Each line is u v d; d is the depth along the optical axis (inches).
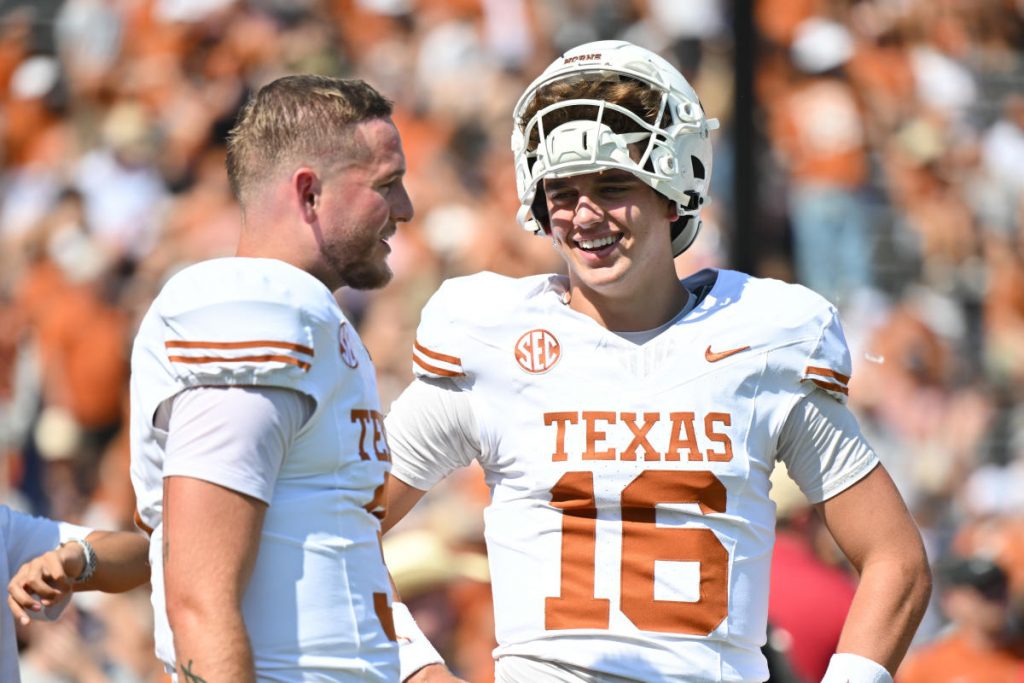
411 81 1052.5
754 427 322.7
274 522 279.1
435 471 347.3
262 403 272.8
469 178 1018.1
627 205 320.5
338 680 281.4
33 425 890.7
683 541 316.8
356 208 297.6
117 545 334.0
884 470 335.0
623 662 314.8
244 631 264.1
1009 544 910.4
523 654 325.1
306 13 1052.5
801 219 1058.1
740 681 320.8
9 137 1003.3
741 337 324.2
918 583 327.9
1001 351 1066.1
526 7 1072.8
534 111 331.0
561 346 328.2
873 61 1109.7
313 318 282.4
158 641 289.7
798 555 504.1
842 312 1042.1
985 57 1149.1
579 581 320.2
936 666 674.8
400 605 355.6
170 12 1030.4
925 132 1106.1
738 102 802.2
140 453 289.4
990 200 1110.4
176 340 276.4
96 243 951.6
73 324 914.1
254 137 299.1
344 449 287.6
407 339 936.9
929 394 1031.0
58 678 650.2
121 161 983.6
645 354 325.4
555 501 324.2
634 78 324.5
